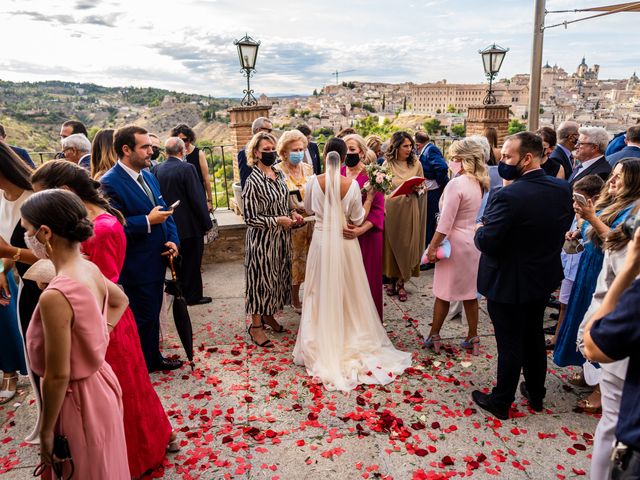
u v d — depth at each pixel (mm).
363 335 3645
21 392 3338
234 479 2465
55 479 1756
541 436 2779
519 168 2684
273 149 3721
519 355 2852
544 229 2617
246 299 3961
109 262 2258
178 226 4559
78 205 1603
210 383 3408
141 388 2375
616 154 4023
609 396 1987
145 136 3082
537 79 7668
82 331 1604
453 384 3385
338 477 2471
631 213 1555
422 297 5125
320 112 143375
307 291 3666
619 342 1279
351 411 3061
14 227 2627
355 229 3590
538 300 2748
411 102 169250
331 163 3402
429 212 5812
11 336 3174
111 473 1823
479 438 2779
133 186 3105
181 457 2635
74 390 1693
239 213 6688
